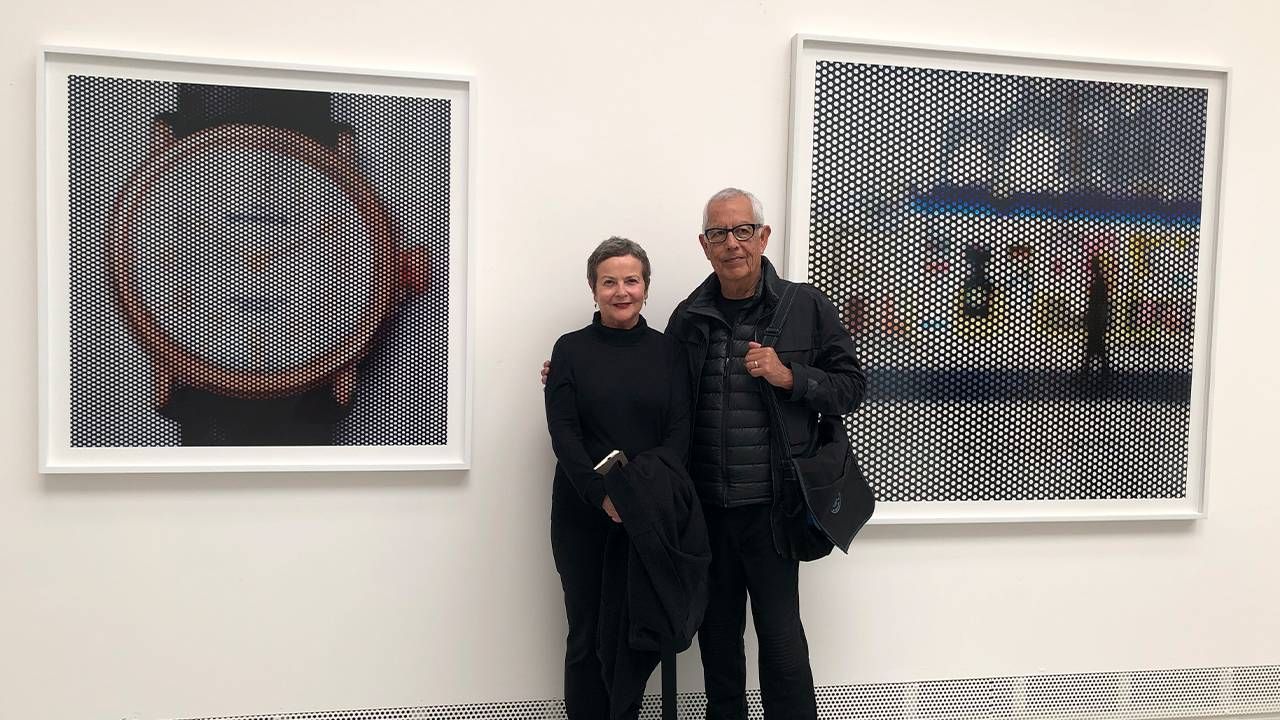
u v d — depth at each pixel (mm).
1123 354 2092
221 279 1855
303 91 1861
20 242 1817
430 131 1902
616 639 1667
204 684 1909
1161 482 2121
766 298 1688
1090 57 2037
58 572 1856
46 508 1846
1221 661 2166
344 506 1935
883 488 2035
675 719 1658
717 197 1647
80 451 1829
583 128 1958
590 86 1957
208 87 1835
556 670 2010
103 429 1835
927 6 2041
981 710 2107
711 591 1730
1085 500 2100
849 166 1994
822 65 1983
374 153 1886
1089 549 2131
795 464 1591
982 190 2033
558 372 1669
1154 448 2113
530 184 1948
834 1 2018
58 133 1796
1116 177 2072
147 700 1893
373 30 1895
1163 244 2092
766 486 1657
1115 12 2094
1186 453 2127
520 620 1997
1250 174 2139
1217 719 2160
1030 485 2078
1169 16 2107
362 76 1869
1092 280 2074
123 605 1879
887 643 2078
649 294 1983
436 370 1931
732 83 1993
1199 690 2164
